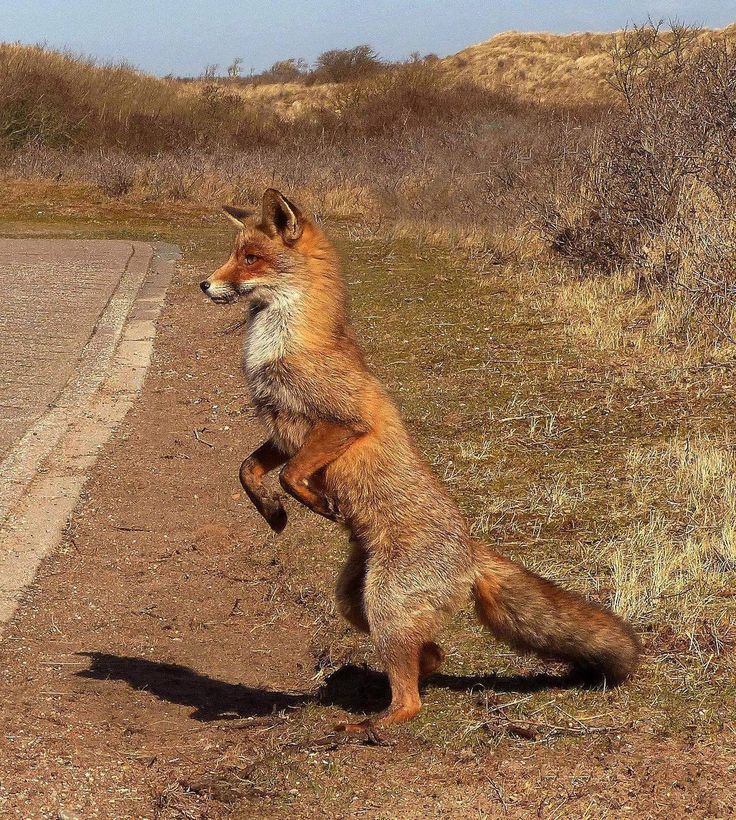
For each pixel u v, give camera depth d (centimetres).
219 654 547
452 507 471
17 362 1105
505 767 387
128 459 823
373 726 428
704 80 1377
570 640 445
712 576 545
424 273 1512
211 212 2325
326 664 521
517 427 833
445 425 849
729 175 1221
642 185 1306
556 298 1258
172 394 1005
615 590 541
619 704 431
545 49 5303
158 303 1423
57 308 1381
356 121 3375
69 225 2200
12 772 402
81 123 3139
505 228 1705
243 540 680
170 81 4225
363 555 476
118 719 469
